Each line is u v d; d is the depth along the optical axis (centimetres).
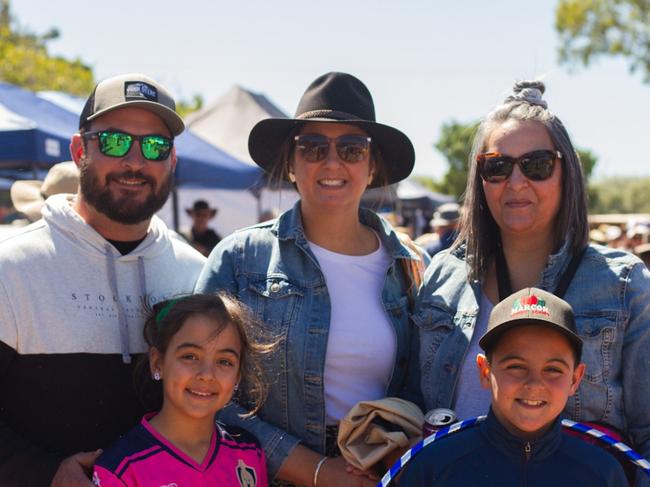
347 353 305
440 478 252
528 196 285
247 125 1138
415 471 257
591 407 272
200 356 276
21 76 2520
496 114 297
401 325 321
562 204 289
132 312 301
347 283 318
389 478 257
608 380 271
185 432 274
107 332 291
